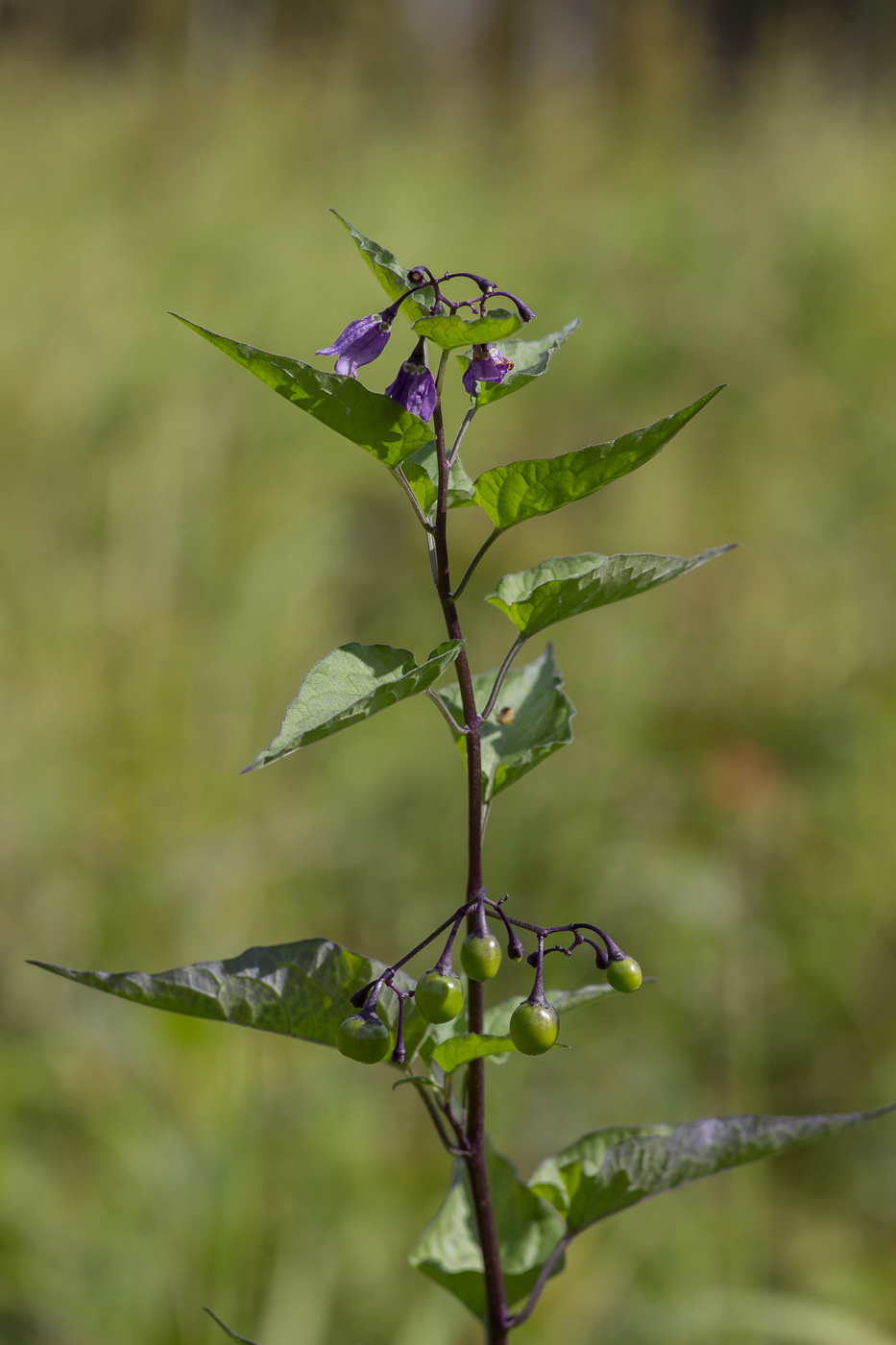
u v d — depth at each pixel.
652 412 7.34
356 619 5.71
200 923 3.95
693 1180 1.74
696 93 14.33
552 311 8.31
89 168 9.98
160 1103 3.28
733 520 6.14
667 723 4.99
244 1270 2.98
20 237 8.34
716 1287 3.07
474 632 5.38
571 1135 3.54
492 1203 1.86
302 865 4.23
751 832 4.30
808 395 7.04
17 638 4.95
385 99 13.24
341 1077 3.47
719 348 7.55
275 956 1.55
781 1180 3.44
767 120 11.80
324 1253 3.03
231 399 6.75
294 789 4.62
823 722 4.91
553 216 9.68
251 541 5.68
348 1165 3.24
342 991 1.57
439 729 4.86
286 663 5.14
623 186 10.96
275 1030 1.59
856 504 6.29
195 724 4.73
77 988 3.66
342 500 6.33
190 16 14.32
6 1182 3.04
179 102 11.77
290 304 7.86
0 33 14.33
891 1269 3.20
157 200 9.31
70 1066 3.37
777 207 9.46
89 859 4.05
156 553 5.54
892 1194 3.36
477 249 9.05
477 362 1.51
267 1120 3.27
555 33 17.27
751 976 3.81
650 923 4.07
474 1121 1.62
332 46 13.96
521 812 4.41
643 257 8.81
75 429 6.37
